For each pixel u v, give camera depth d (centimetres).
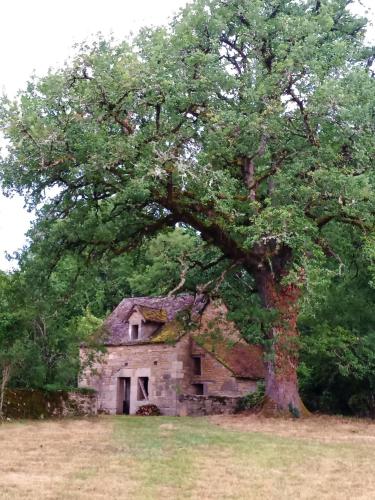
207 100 1886
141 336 3234
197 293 2194
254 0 2069
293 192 1847
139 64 1738
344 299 2380
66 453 1238
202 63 1853
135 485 930
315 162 1908
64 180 1866
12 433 1577
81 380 3078
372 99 1941
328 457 1274
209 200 1870
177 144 1820
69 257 2194
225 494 888
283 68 1933
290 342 2033
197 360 3089
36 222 2000
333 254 1991
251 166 2122
